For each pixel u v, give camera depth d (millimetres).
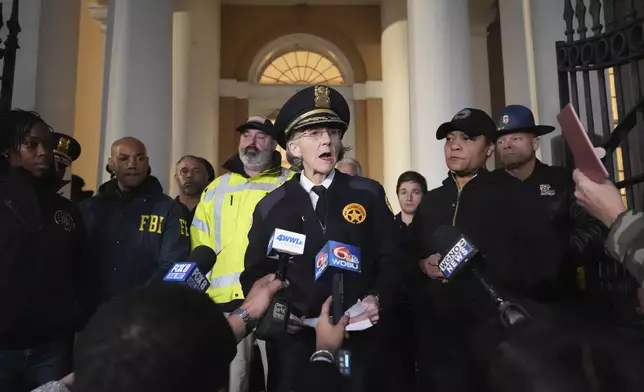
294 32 12570
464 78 5785
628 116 2977
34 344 2715
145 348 790
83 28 10609
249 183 3670
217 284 3453
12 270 2574
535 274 2686
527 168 3215
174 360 792
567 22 3506
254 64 12500
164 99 6062
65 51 6008
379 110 12258
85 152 10398
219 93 12141
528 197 2893
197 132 10328
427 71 5797
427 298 2916
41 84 5738
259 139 3668
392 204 10406
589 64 3348
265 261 2301
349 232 2248
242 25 12547
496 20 10211
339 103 2379
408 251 3199
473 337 2268
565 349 716
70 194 6043
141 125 5867
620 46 3131
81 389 790
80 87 10500
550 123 4645
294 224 2285
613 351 704
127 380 774
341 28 12625
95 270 3389
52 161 2957
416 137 5770
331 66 12898
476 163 3086
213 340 840
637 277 1353
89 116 10500
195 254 2568
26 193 2713
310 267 2201
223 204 3617
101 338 815
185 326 822
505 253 2725
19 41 5699
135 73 5938
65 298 2857
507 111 3277
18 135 2820
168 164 6020
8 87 3691
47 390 1083
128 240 3451
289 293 1997
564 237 2795
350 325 1982
